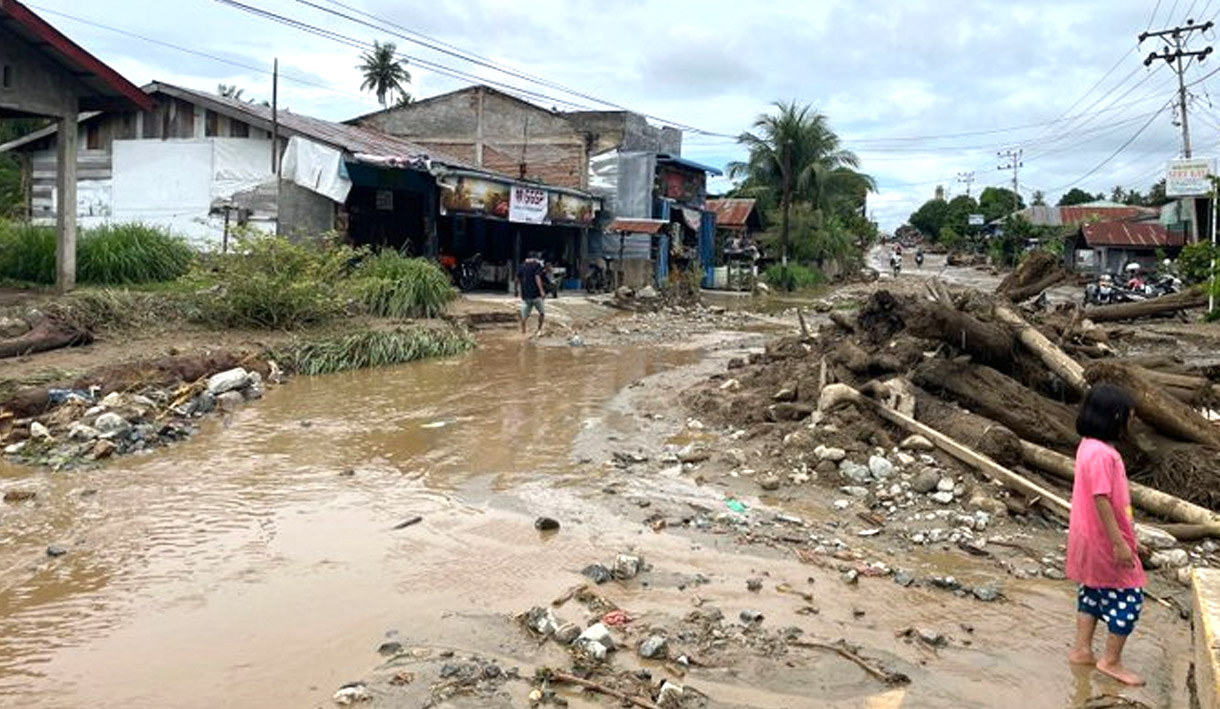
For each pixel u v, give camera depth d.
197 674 4.57
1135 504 7.57
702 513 7.33
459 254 28.67
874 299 10.99
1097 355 11.55
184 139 21.84
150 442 8.98
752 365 13.80
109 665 4.65
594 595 5.61
